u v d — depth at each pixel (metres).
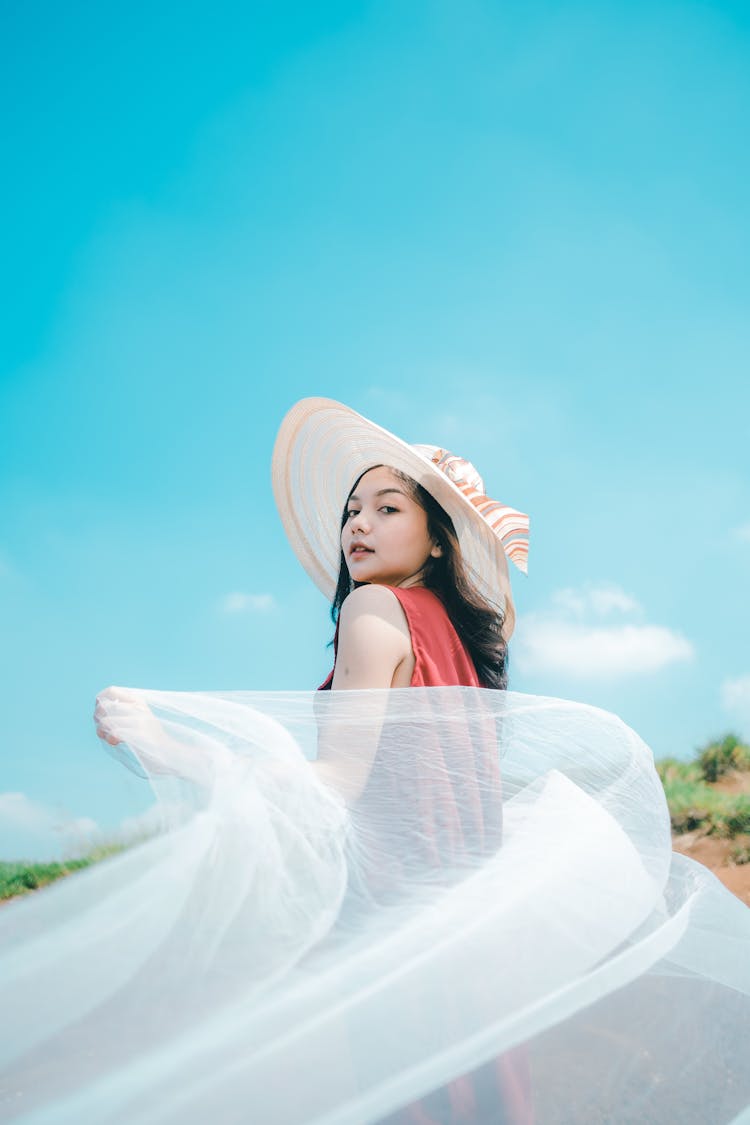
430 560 3.13
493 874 2.28
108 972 1.77
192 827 2.04
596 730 2.81
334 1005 1.86
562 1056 2.10
